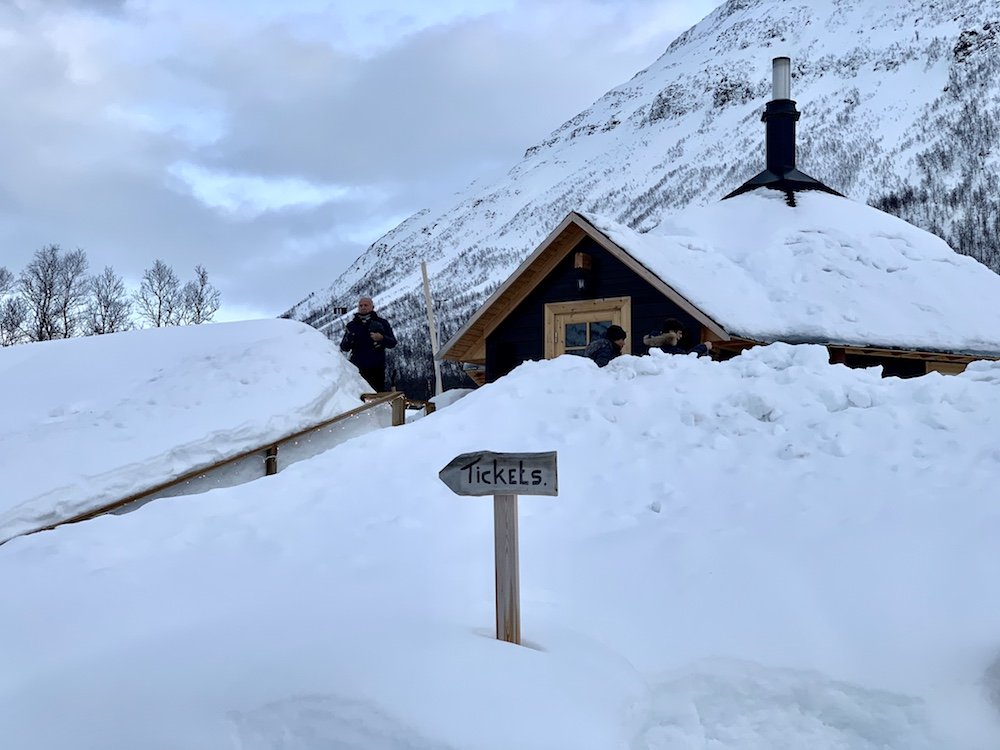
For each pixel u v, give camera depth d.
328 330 147.50
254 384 12.58
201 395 12.21
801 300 15.84
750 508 6.71
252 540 6.92
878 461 7.13
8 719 4.71
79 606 5.89
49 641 5.49
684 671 5.00
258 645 5.10
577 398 9.21
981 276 18.25
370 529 7.03
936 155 150.75
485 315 16.91
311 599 5.74
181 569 6.45
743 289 16.03
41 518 9.76
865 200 143.25
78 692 4.86
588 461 8.02
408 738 4.36
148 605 5.91
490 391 9.69
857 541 5.94
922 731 4.49
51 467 10.36
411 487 7.78
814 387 8.44
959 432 7.38
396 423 13.53
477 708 4.50
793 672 4.88
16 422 12.33
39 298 56.75
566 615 5.55
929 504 6.30
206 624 5.45
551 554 6.39
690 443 8.02
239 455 11.23
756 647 5.08
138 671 4.97
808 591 5.49
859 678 4.79
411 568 6.27
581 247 16.27
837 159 167.75
